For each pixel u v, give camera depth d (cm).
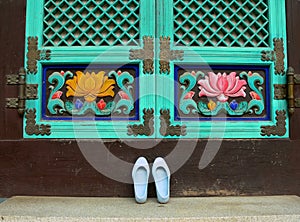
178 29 246
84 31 245
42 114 240
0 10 247
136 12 247
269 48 247
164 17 245
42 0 247
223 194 236
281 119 242
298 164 240
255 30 249
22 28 245
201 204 216
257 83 246
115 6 246
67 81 241
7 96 240
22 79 239
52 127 237
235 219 190
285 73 246
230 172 238
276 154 240
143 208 207
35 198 229
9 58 243
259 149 240
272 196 236
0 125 238
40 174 235
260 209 204
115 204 215
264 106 245
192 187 235
